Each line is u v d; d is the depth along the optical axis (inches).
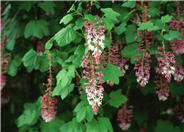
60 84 110.7
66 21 98.9
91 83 96.0
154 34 119.0
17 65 151.3
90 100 95.1
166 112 176.7
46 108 121.0
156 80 132.4
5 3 156.0
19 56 155.8
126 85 157.2
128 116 147.6
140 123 163.8
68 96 146.4
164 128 155.7
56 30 141.9
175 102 169.2
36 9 155.1
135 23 122.8
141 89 141.9
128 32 121.3
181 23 118.6
